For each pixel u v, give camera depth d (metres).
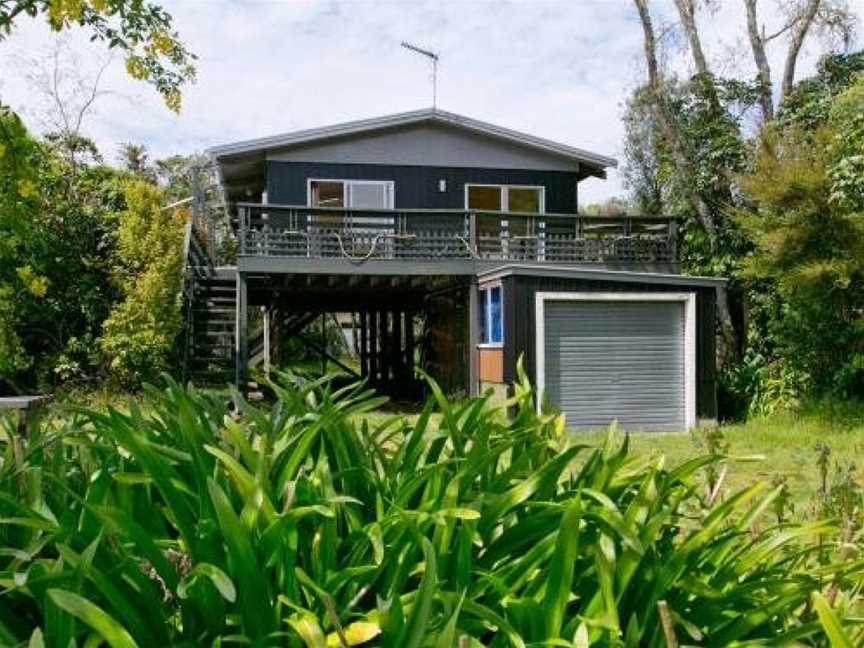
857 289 10.55
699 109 14.55
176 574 1.42
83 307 13.01
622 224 14.02
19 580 1.27
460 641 1.21
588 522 1.61
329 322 24.92
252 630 1.38
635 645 1.40
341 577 1.44
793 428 10.34
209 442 1.77
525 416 2.12
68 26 5.37
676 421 11.71
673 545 1.78
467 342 13.45
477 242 13.98
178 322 12.85
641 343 11.72
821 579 1.76
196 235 14.13
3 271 10.70
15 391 12.27
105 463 1.79
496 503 1.62
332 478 1.75
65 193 13.80
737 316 13.82
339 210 12.96
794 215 10.41
